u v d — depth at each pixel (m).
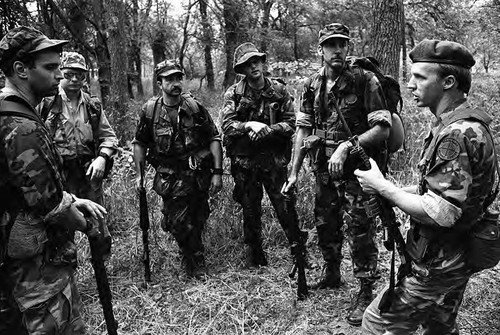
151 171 5.15
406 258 1.96
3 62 1.94
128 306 3.30
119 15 8.22
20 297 1.93
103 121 3.52
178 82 3.37
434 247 1.86
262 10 19.66
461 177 1.71
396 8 5.80
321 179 3.15
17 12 9.30
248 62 3.38
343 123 2.67
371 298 2.99
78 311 2.11
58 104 3.32
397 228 2.02
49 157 1.89
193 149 3.50
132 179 5.09
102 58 10.16
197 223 3.66
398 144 2.92
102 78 10.19
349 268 3.70
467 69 1.81
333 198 3.19
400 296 1.98
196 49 22.06
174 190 3.50
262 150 3.56
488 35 13.59
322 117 3.01
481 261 1.84
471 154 1.71
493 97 6.98
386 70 5.86
